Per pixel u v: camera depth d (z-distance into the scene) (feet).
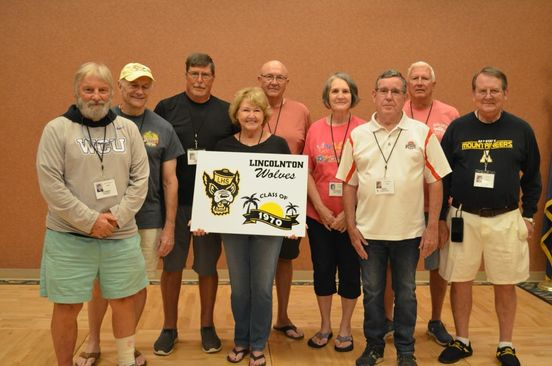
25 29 15.39
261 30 15.70
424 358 10.53
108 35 15.53
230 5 15.61
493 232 9.78
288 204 9.81
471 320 12.73
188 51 15.67
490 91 9.42
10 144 15.71
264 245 9.82
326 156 10.52
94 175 7.90
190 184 10.34
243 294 10.04
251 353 9.93
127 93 9.41
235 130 10.58
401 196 9.19
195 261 10.70
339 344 10.80
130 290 8.50
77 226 7.75
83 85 7.76
